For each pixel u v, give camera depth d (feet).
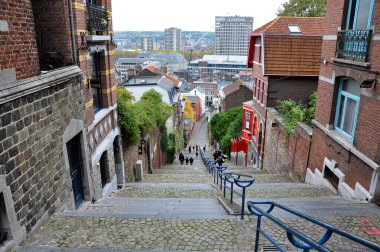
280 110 53.93
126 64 352.28
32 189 17.79
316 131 36.60
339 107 32.35
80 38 27.04
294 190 33.60
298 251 15.65
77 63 26.86
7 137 15.43
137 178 48.06
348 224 20.02
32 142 17.79
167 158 92.43
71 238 17.49
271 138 55.42
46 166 19.49
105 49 34.12
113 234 17.99
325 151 34.14
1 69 16.20
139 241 17.30
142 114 51.39
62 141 21.91
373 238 18.45
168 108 70.38
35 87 17.80
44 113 19.20
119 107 40.75
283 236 17.90
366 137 26.32
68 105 22.88
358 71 27.40
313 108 44.86
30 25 18.99
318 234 18.39
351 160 28.68
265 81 58.03
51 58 25.52
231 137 102.37
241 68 476.13
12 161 15.85
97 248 16.06
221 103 180.55
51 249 15.64
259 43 63.05
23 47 18.22
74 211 21.39
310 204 24.97
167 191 35.91
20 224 16.56
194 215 20.75
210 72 490.08
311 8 85.61
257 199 27.35
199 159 105.81
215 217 20.30
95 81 29.37
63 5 24.79
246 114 80.69
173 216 20.35
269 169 56.95
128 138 43.27
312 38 56.03
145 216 20.26
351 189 28.58
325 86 34.17
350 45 28.32
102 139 33.99
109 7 35.06
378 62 24.54
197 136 208.95
